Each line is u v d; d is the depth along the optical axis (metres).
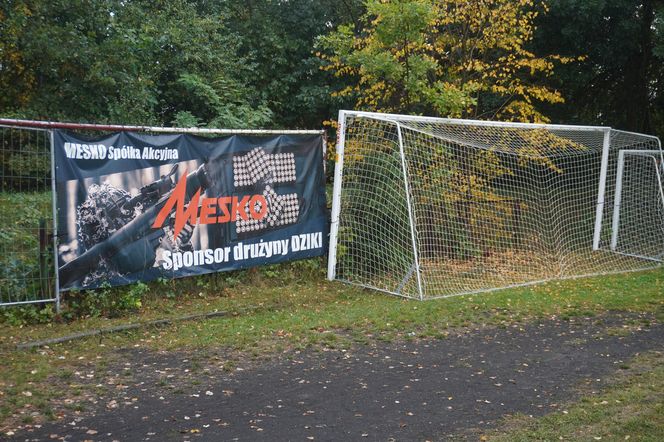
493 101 16.39
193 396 5.42
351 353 6.71
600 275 11.52
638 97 19.94
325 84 23.47
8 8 14.57
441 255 11.44
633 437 4.57
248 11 24.20
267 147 9.78
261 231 9.73
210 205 9.09
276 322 7.80
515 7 13.90
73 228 7.68
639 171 14.45
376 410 5.14
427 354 6.70
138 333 7.23
